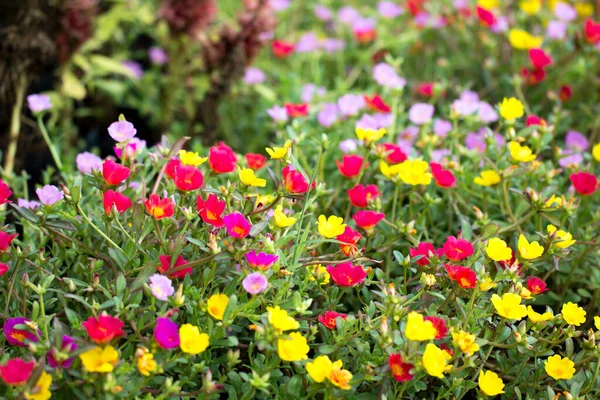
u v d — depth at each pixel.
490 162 1.70
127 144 1.59
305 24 2.92
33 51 1.92
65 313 1.50
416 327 1.41
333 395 1.44
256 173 1.82
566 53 2.31
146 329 1.49
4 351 1.47
